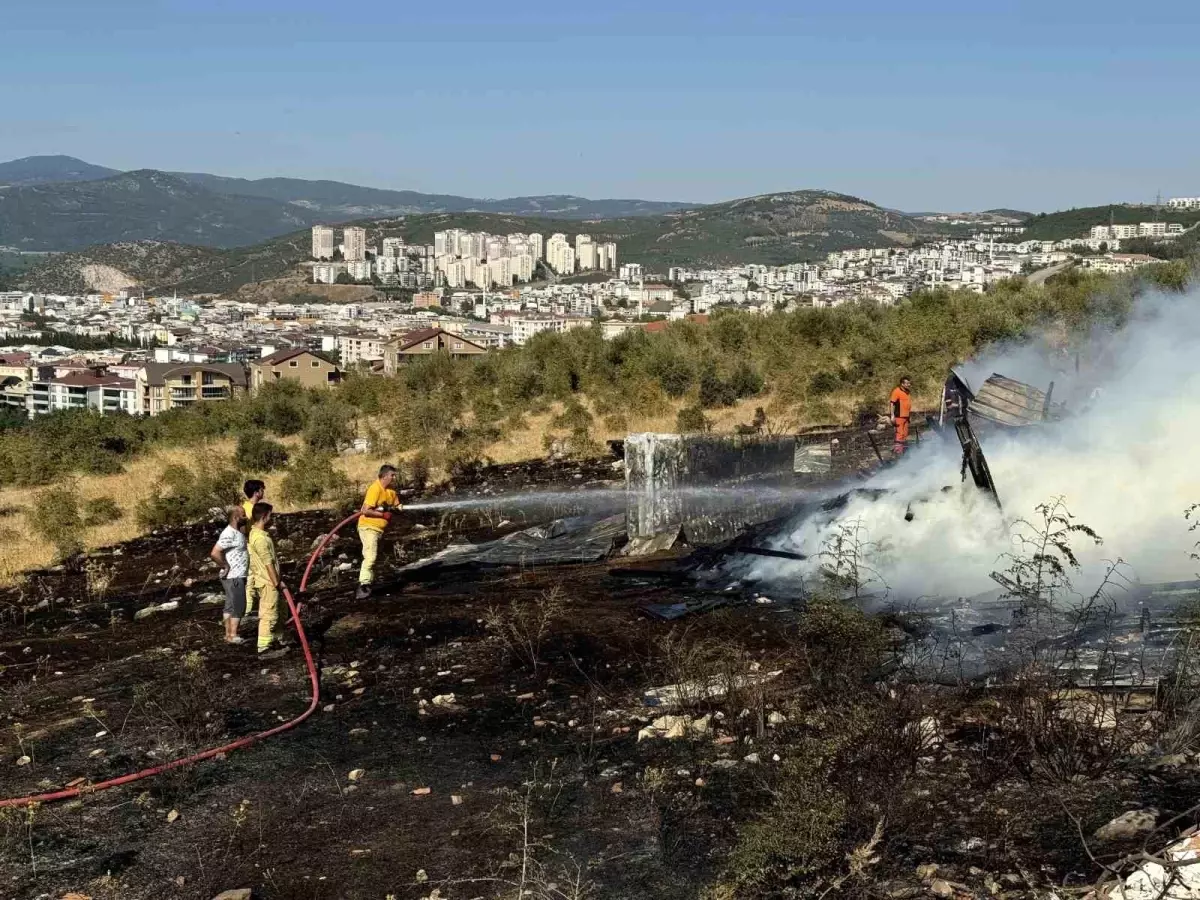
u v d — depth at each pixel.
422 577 11.54
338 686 8.10
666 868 5.05
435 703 7.53
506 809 5.79
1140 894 4.07
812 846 4.69
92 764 6.80
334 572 11.95
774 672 7.35
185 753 6.85
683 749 6.37
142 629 10.27
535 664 8.12
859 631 7.00
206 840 5.67
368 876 5.18
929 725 5.99
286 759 6.71
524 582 10.77
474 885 5.02
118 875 5.34
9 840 5.75
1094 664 6.58
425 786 6.20
